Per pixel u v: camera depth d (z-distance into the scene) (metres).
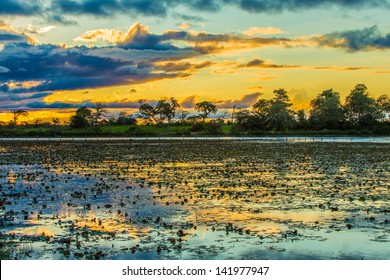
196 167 46.59
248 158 59.19
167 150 78.75
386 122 186.38
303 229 19.70
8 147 92.06
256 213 22.91
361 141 121.62
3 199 26.78
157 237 18.38
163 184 33.19
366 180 35.78
